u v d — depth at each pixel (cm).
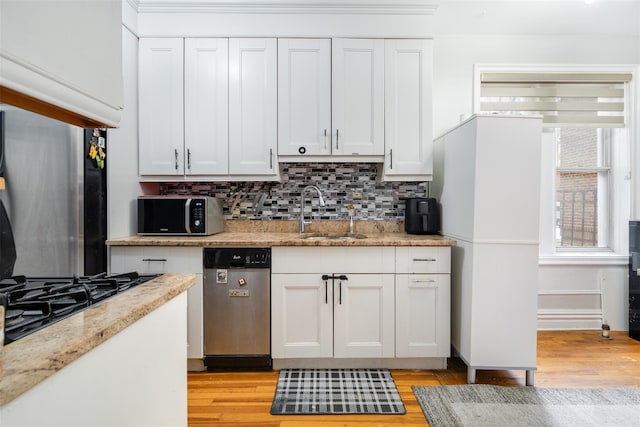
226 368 226
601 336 278
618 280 292
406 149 248
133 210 240
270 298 220
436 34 285
